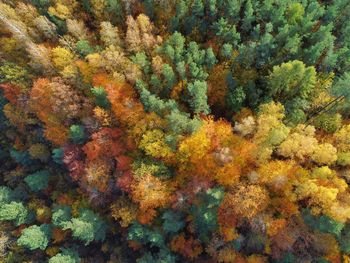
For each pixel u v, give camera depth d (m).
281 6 42.38
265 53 42.34
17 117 53.75
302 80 40.06
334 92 39.69
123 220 46.88
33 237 49.44
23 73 50.56
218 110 46.31
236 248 44.03
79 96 47.50
